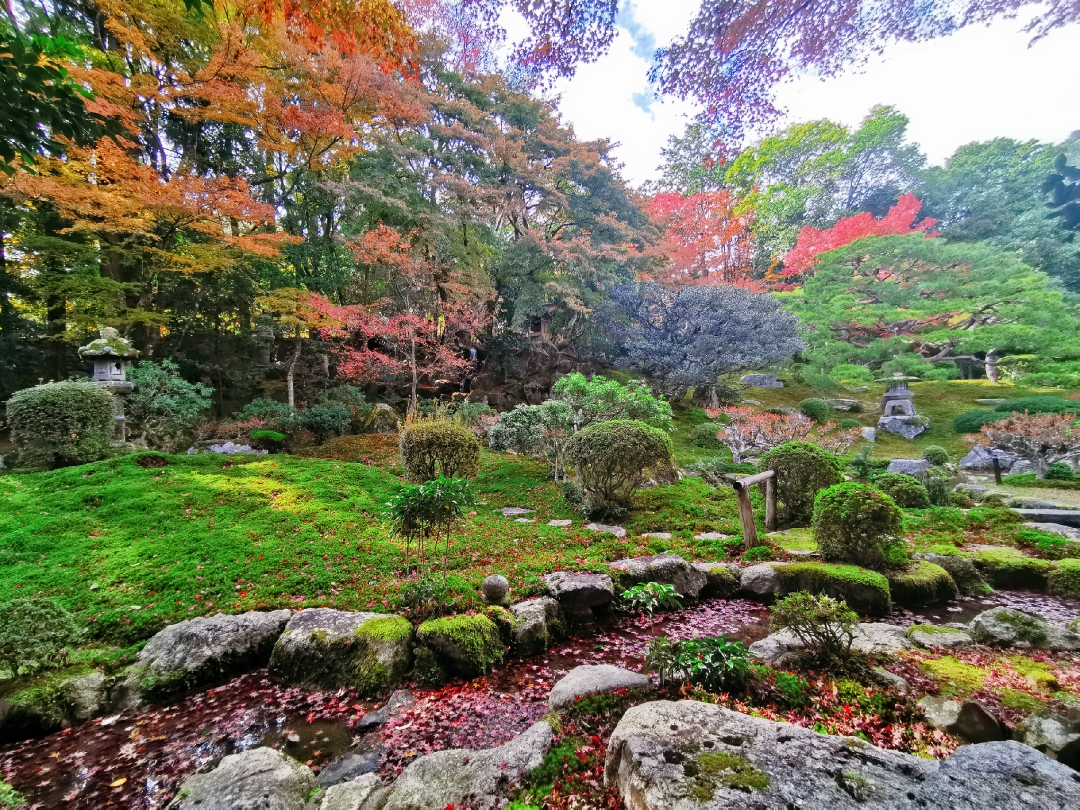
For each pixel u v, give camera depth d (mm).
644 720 1906
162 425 8469
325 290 12156
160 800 2066
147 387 8578
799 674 2711
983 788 1435
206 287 11156
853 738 1749
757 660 2875
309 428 10672
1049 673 2646
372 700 2752
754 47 2258
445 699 2768
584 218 15336
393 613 3449
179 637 3041
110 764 2289
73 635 2855
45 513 5117
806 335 15359
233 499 5812
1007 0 1634
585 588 3797
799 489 5883
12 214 8906
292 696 2824
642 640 3553
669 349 13820
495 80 13391
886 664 2781
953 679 2594
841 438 11656
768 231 14148
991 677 2615
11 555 4191
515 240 14648
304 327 11695
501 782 1904
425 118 11758
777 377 18438
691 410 15148
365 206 12250
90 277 8914
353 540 4914
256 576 4016
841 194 14797
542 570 4277
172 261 9797
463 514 3775
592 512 6340
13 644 2584
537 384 14742
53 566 4059
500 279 14812
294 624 3182
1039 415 10484
